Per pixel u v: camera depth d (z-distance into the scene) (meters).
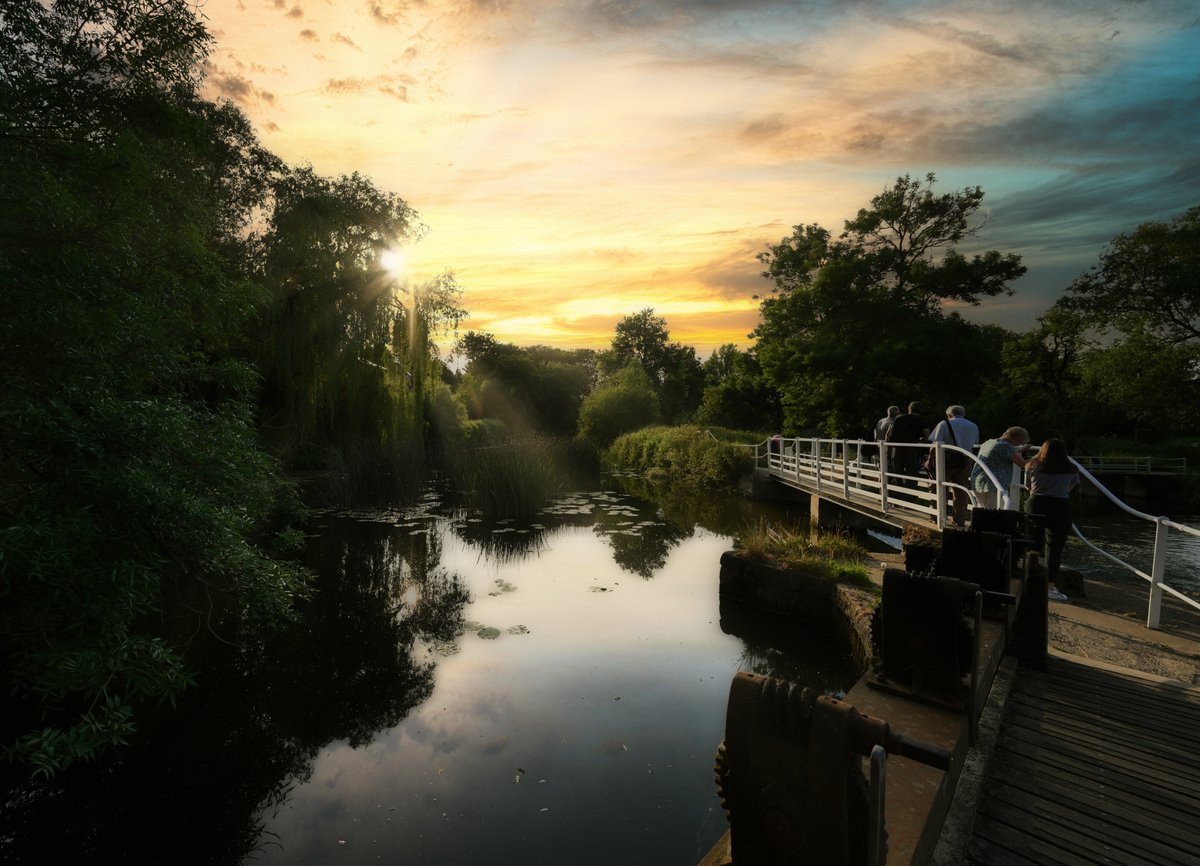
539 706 5.21
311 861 3.42
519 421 56.47
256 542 10.12
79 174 4.92
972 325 27.70
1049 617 5.22
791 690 1.02
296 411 15.45
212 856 3.48
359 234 16.50
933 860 2.08
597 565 10.30
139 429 4.11
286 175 15.83
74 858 3.49
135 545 3.92
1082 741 2.94
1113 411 31.69
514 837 3.56
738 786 1.04
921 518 8.27
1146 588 6.62
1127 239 28.28
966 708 1.87
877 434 10.77
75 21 4.89
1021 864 2.11
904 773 1.63
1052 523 5.86
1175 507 23.92
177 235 5.57
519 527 13.38
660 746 4.54
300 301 15.53
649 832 3.59
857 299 26.64
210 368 5.88
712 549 11.63
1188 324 26.94
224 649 6.55
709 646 6.63
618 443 31.73
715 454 22.08
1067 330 32.34
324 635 6.97
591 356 75.56
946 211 26.58
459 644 6.68
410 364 17.36
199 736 4.82
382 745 4.64
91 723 3.60
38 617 3.56
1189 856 2.15
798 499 18.14
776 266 29.48
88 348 4.61
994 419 32.12
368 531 12.66
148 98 5.28
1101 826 2.31
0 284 4.03
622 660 6.22
